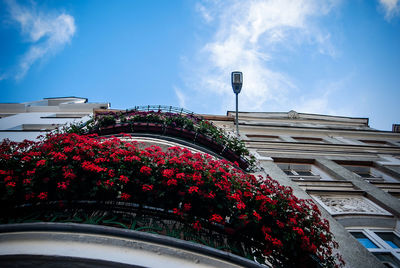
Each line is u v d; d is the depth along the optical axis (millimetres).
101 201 4090
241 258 3562
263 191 4695
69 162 4109
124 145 4793
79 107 14312
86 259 3010
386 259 5355
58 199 3916
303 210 4582
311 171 10070
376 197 7273
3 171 3574
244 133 13281
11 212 3680
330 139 14211
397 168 9984
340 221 6266
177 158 4574
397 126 17703
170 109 8547
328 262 4250
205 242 3850
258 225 4234
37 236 3205
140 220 3914
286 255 4184
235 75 8883
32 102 18516
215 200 4082
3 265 3090
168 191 4188
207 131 7652
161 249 3320
